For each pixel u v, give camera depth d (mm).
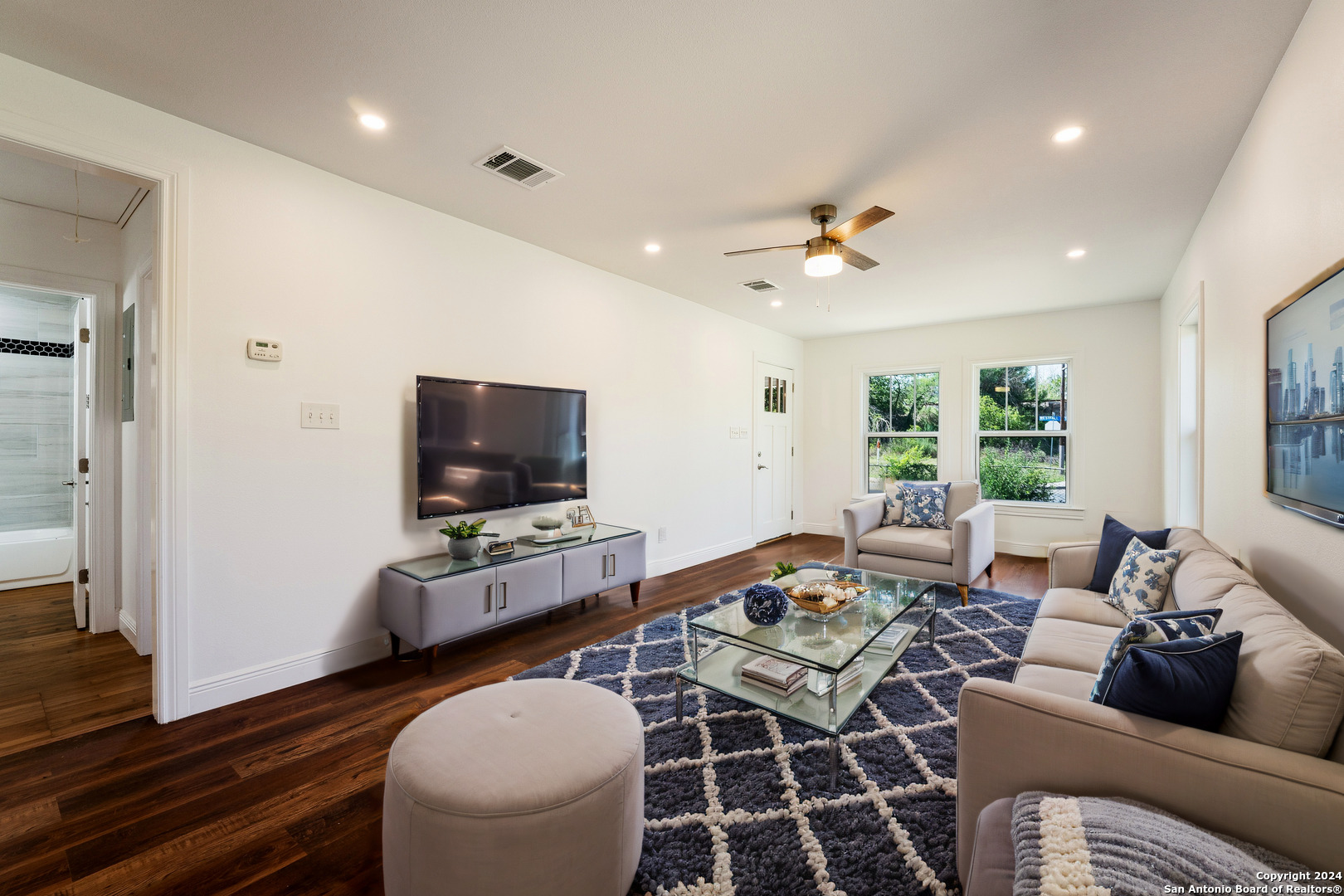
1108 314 5074
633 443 4414
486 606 2932
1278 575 1920
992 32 1716
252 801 1785
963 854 1362
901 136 2316
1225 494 2635
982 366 5707
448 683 2633
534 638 3238
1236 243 2385
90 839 1614
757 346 5938
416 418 3020
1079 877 898
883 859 1518
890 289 4570
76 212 3135
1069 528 5254
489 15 1681
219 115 2227
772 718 2297
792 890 1424
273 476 2518
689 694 2531
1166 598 2391
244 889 1441
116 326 3318
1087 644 2137
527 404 3516
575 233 3436
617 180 2732
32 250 3076
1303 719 1119
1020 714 1281
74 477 4523
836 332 6320
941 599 3977
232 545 2406
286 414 2557
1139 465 4949
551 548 3385
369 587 2865
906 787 1830
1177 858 900
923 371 6027
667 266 4059
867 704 2420
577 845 1243
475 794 1215
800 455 6719
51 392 4449
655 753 2055
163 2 1636
